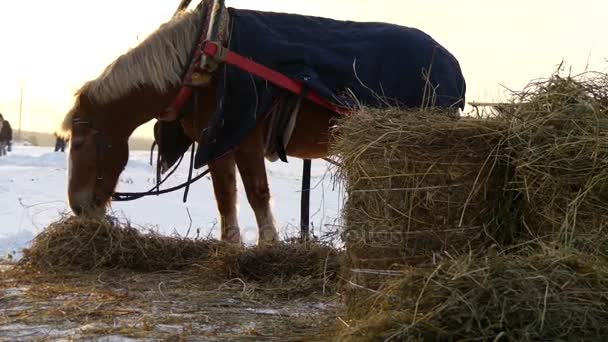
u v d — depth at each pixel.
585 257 2.71
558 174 2.94
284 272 4.95
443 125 3.12
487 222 3.10
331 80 5.37
